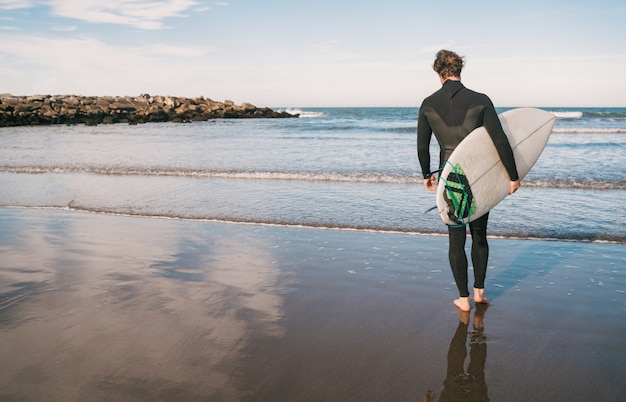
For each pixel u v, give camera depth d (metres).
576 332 2.90
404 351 2.67
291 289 3.70
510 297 3.52
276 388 2.27
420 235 5.29
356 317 3.16
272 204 7.04
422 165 3.45
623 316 3.12
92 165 11.80
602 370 2.43
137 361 2.53
